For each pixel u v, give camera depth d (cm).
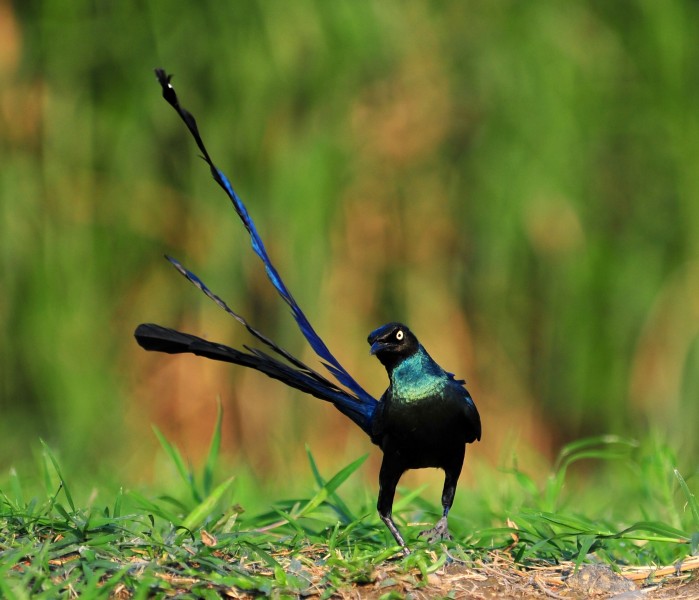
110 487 899
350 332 1462
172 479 1082
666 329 1544
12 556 572
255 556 621
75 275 1465
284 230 1455
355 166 1466
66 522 628
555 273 1531
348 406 713
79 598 536
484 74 1491
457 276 1521
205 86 1496
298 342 1459
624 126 1547
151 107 1470
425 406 662
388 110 1476
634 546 702
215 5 1480
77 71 1471
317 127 1465
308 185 1441
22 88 1462
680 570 620
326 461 1416
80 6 1474
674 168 1554
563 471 823
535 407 1550
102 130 1478
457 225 1511
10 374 1462
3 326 1459
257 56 1473
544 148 1502
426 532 676
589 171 1529
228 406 1466
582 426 1566
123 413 1441
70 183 1470
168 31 1480
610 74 1544
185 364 1467
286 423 1451
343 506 750
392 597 568
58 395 1434
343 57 1464
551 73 1506
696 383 1524
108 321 1477
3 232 1448
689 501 675
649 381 1545
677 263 1556
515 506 816
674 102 1554
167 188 1495
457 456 687
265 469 1438
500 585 600
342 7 1461
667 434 1470
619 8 1567
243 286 1477
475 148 1505
